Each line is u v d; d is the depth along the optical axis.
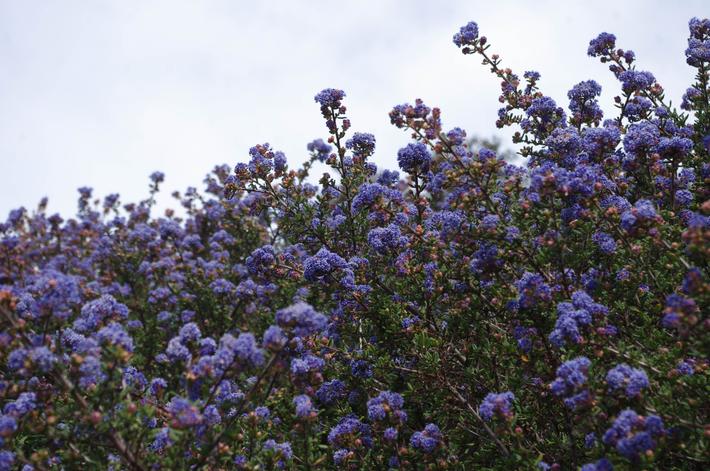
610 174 6.46
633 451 4.05
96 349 4.60
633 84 7.52
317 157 9.77
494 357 6.01
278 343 4.67
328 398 6.51
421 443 5.55
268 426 5.88
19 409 4.55
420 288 6.65
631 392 4.33
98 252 11.91
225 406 5.10
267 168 7.59
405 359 6.80
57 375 4.44
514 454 4.95
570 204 5.65
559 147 6.67
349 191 7.86
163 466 4.60
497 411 4.96
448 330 6.47
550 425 5.93
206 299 10.09
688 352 5.23
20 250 10.52
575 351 5.11
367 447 6.16
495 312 6.28
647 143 6.05
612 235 5.90
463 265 6.24
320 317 4.64
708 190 6.48
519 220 5.74
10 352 4.56
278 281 8.86
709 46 7.59
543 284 5.42
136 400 5.32
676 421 4.55
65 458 4.50
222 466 5.34
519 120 7.61
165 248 11.88
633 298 5.78
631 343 5.71
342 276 6.62
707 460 4.61
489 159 5.87
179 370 6.40
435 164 7.17
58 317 4.75
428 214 7.44
